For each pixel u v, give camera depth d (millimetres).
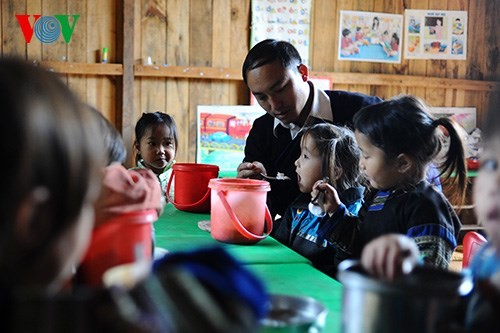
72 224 626
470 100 5137
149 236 1181
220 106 4617
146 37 4473
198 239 1893
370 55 4883
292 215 2219
